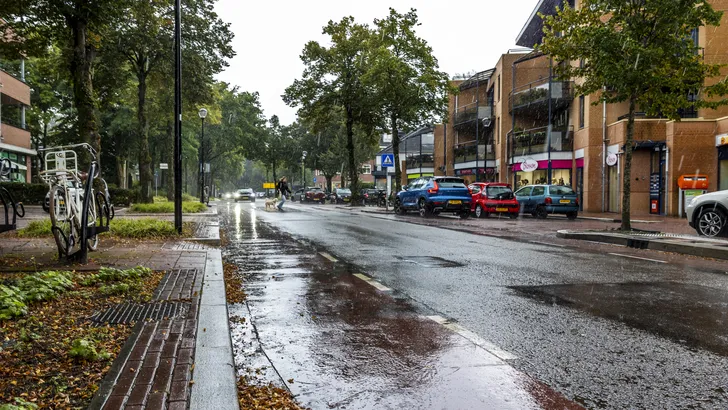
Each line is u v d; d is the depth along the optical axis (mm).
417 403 3020
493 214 25859
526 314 5109
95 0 12656
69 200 7637
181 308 4871
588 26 13641
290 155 64188
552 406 2963
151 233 11852
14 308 4293
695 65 13062
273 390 3170
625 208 13805
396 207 26672
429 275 7410
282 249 10523
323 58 36969
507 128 37719
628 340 4230
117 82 25094
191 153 50156
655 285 6645
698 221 12828
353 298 5867
